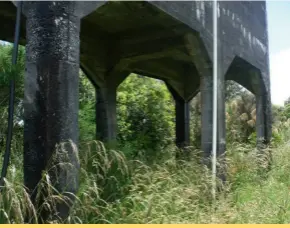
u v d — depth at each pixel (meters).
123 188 5.01
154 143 10.03
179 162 7.14
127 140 9.86
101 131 8.50
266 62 10.29
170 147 8.52
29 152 4.14
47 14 4.20
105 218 4.44
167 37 7.66
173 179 5.59
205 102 7.21
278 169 8.82
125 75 9.05
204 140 7.21
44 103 4.09
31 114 4.16
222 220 4.76
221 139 7.30
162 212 4.57
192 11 6.53
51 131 4.04
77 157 4.09
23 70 5.15
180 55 9.69
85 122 9.07
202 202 5.54
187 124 11.29
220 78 7.40
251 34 9.23
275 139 12.84
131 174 5.27
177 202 4.81
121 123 10.91
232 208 5.34
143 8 5.69
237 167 7.82
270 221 5.00
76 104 4.28
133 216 4.44
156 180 5.33
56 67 4.11
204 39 6.86
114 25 7.57
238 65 9.31
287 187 7.28
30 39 4.29
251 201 5.84
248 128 14.35
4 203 4.02
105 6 6.07
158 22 6.85
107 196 4.92
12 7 6.18
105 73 8.53
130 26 7.64
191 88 11.09
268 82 10.36
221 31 7.57
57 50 4.14
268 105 10.27
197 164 6.75
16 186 4.15
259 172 8.36
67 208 4.01
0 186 4.03
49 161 4.00
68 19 4.24
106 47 8.51
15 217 3.85
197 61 7.13
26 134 4.18
